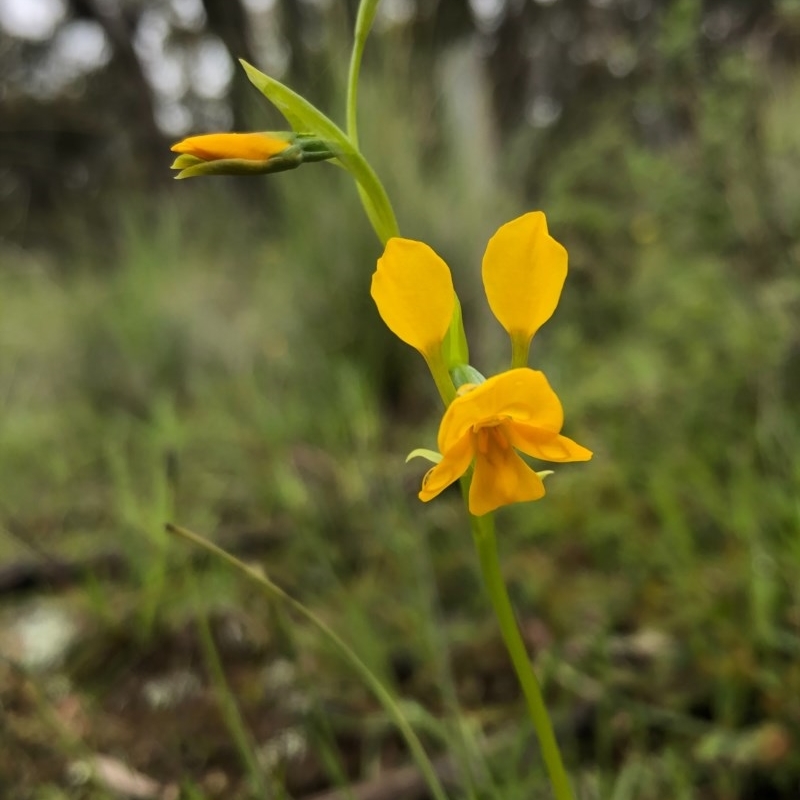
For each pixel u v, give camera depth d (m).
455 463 0.08
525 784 0.14
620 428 0.24
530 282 0.08
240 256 0.44
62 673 0.19
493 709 0.16
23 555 0.23
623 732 0.15
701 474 0.20
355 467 0.24
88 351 0.38
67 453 0.31
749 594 0.16
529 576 0.20
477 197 0.36
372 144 0.35
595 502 0.21
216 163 0.08
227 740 0.16
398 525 0.20
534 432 0.08
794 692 0.14
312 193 0.35
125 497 0.22
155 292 0.40
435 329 0.08
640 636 0.17
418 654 0.18
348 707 0.16
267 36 0.45
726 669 0.15
